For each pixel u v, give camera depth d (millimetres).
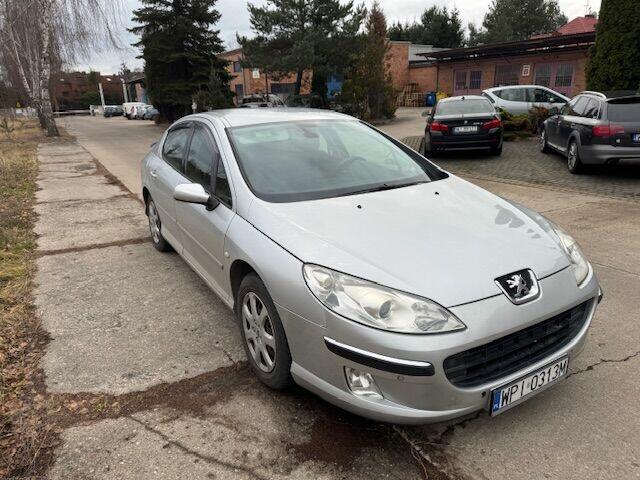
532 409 2658
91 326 3680
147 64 31125
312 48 25219
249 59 27281
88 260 5141
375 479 2225
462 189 3410
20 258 5227
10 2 23422
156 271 4766
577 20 37344
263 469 2293
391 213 2875
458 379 2191
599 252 4957
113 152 16734
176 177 4238
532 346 2383
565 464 2277
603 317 3602
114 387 2930
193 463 2336
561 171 9359
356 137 3953
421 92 35781
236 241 2914
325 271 2373
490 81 30062
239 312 3000
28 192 8961
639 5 11242
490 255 2465
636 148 7992
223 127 3719
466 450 2385
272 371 2748
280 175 3299
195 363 3164
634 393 2754
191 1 29922
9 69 32219
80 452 2422
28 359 3244
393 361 2133
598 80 12242
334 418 2623
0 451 2436
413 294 2205
